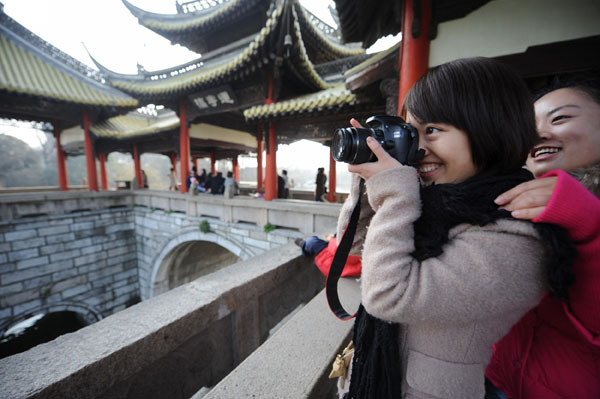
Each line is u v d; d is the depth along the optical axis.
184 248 9.75
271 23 5.69
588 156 0.83
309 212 5.86
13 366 1.15
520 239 0.44
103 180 15.77
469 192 0.50
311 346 1.47
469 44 3.14
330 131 6.45
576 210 0.40
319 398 1.28
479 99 0.51
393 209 0.54
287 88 7.82
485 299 0.45
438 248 0.50
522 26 2.94
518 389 0.68
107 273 10.08
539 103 0.92
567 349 0.59
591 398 0.55
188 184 9.77
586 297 0.43
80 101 9.84
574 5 2.75
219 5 9.91
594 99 0.81
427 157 0.63
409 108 0.63
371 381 0.63
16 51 9.41
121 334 1.39
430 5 3.21
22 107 9.51
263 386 1.21
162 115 16.97
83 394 1.17
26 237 8.16
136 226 10.85
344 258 0.75
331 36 12.59
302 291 2.81
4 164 34.53
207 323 1.73
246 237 7.09
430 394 0.55
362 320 0.71
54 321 10.67
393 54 3.67
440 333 0.53
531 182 0.46
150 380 1.46
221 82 7.46
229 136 12.77
